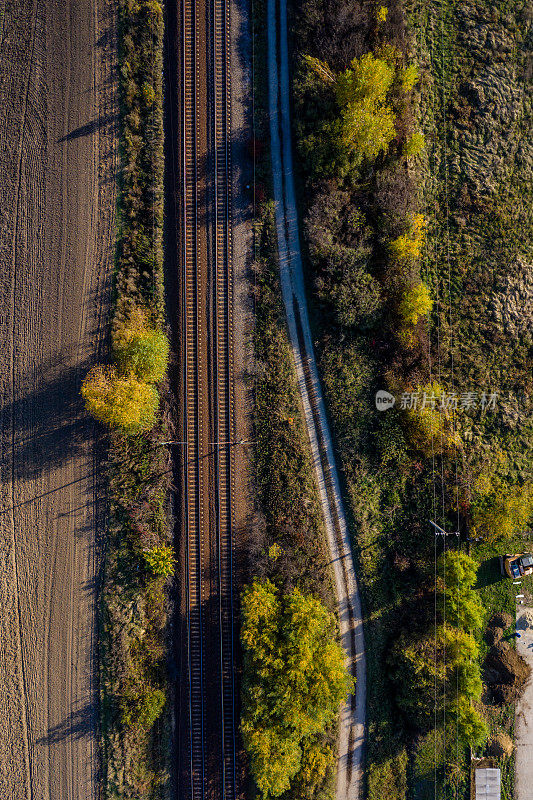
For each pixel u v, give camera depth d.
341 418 31.00
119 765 30.09
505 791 31.53
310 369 31.48
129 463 30.80
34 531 31.56
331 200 29.67
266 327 31.16
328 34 29.62
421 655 29.30
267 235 31.06
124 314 31.06
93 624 31.11
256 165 30.91
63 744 30.88
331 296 30.11
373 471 31.31
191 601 30.69
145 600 30.55
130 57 30.88
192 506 30.84
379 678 31.05
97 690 30.91
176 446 31.05
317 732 29.95
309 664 27.14
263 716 27.16
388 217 30.05
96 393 28.56
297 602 27.92
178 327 31.06
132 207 31.12
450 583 30.30
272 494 30.80
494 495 31.61
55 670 31.19
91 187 31.56
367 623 31.27
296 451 30.88
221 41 30.73
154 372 29.78
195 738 30.38
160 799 30.20
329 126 29.20
